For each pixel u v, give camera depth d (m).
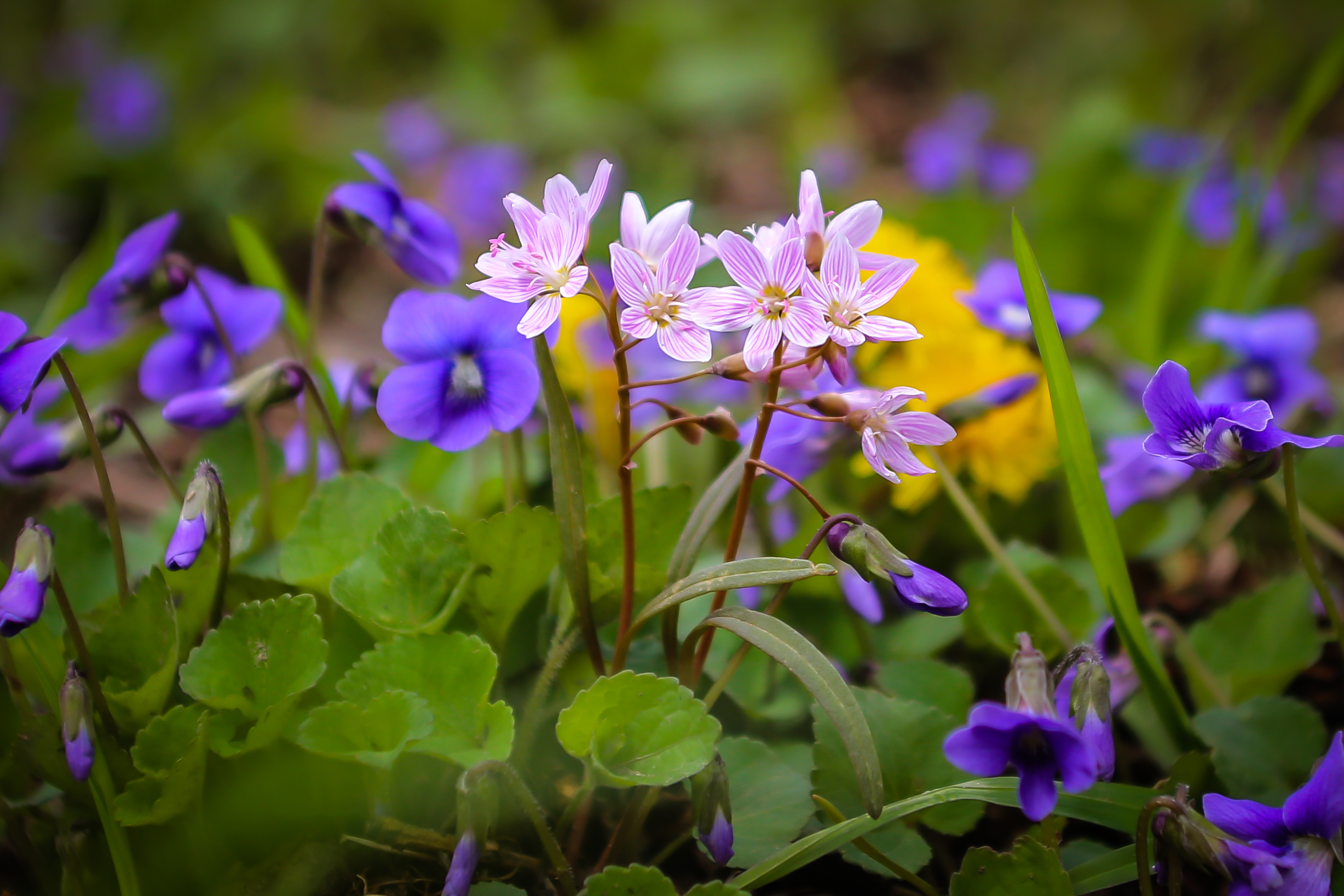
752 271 0.28
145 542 0.35
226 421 0.32
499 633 0.32
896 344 0.36
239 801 0.30
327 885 0.30
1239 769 0.31
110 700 0.30
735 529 0.30
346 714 0.29
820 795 0.30
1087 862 0.30
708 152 0.88
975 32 1.04
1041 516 0.38
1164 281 0.44
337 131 0.91
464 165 0.70
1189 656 0.33
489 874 0.31
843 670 0.33
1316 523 0.36
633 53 0.93
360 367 0.36
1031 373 0.35
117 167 0.75
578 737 0.29
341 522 0.32
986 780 0.29
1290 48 0.83
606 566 0.32
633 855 0.31
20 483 0.41
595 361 0.39
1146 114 0.78
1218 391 0.39
